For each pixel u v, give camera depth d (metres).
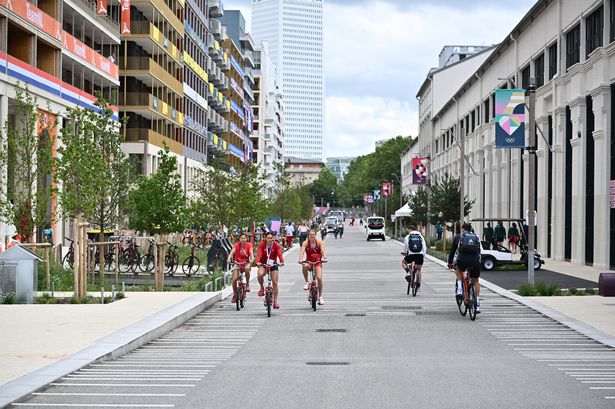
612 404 9.08
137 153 65.19
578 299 22.58
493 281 30.47
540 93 48.97
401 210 81.94
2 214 30.19
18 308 19.08
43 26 43.47
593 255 39.34
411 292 27.00
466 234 18.75
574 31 43.25
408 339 15.32
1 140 34.56
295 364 12.19
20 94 33.75
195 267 37.25
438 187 65.81
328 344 14.62
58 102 45.59
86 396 9.56
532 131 27.03
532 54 51.31
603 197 37.12
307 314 20.09
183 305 19.91
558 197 45.06
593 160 39.56
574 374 11.21
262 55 154.38
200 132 88.88
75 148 29.53
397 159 174.00
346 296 25.59
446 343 14.74
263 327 17.36
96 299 21.17
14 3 39.44
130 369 11.64
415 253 25.41
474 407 8.89
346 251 64.81
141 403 9.16
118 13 62.97
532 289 24.28
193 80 85.31
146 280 31.52
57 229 46.31
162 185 31.12
